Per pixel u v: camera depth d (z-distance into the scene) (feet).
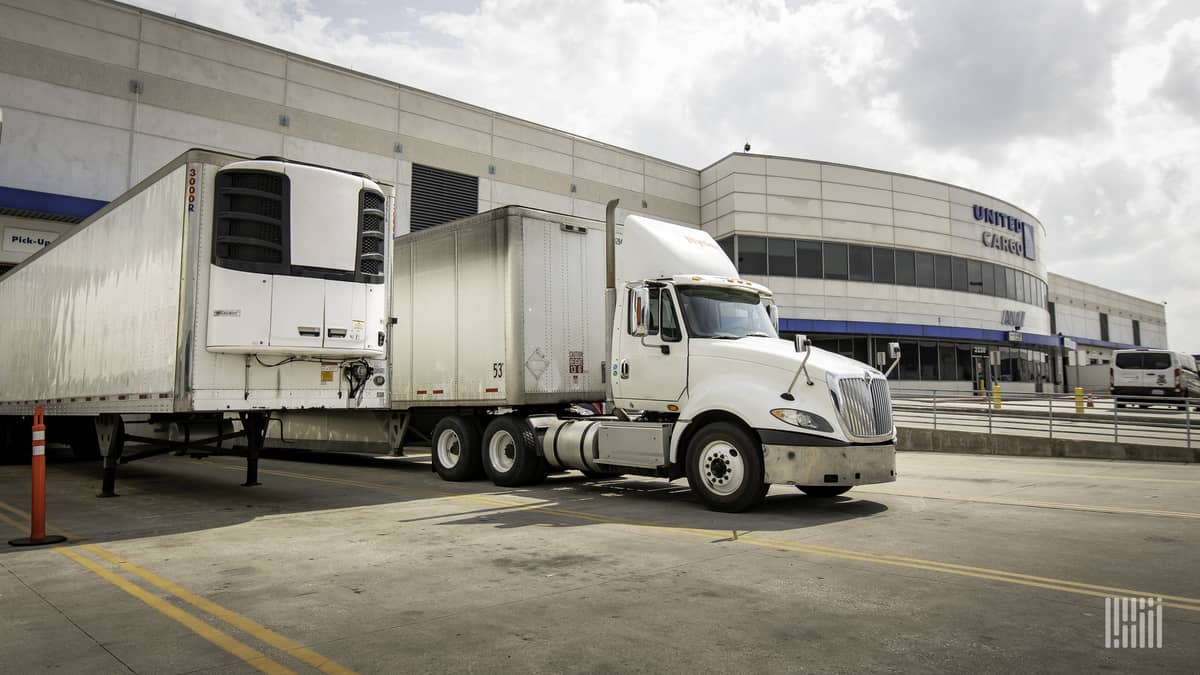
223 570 19.25
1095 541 22.45
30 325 45.16
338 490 36.19
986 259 147.43
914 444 61.62
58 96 75.10
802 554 20.77
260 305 27.68
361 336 30.09
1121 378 105.09
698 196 136.26
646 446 31.60
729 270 34.53
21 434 51.08
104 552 21.61
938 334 135.64
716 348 30.27
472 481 40.11
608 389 34.14
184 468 49.03
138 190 31.60
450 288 40.45
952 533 23.94
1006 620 14.56
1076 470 44.24
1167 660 12.32
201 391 27.25
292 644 13.38
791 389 28.02
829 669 12.00
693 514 28.37
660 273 32.81
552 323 38.22
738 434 28.43
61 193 74.43
